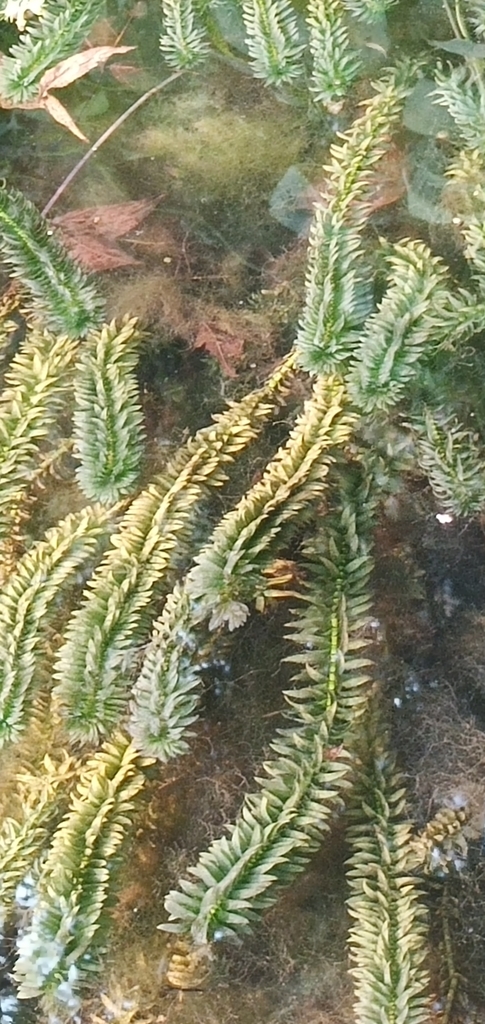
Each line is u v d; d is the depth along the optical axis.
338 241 0.93
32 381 0.94
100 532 0.93
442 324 0.91
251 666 0.92
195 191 0.98
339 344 0.92
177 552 0.92
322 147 0.97
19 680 0.91
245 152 0.98
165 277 0.96
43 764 0.91
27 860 0.89
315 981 0.89
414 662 0.92
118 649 0.90
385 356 0.91
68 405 0.95
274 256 0.97
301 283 0.96
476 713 0.91
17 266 0.94
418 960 0.87
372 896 0.88
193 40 0.97
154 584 0.92
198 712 0.92
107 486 0.93
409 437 0.93
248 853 0.87
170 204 0.98
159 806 0.91
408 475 0.93
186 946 0.89
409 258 0.93
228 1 0.97
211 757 0.91
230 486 0.94
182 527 0.92
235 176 0.98
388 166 0.96
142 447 0.94
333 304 0.92
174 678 0.90
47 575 0.92
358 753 0.90
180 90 0.99
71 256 0.95
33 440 0.94
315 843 0.88
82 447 0.93
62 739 0.91
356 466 0.93
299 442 0.92
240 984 0.89
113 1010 0.89
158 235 0.97
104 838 0.89
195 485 0.92
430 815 0.90
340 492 0.93
